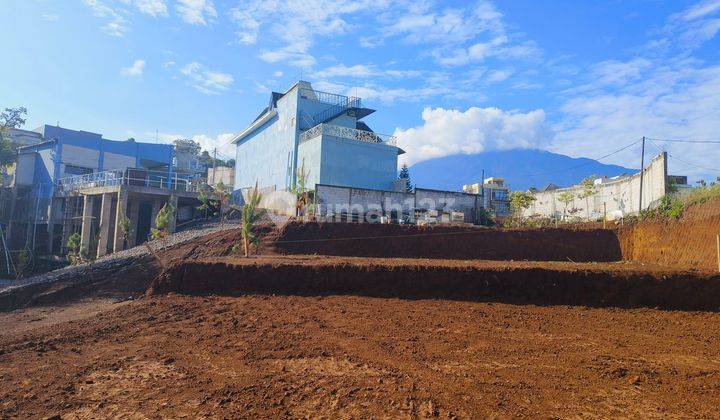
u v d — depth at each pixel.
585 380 8.33
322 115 34.50
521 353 9.94
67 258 31.36
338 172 30.88
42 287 17.86
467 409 6.97
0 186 40.53
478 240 23.08
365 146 32.12
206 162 65.56
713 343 10.89
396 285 16.16
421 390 7.73
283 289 16.30
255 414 6.76
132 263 20.33
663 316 13.75
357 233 22.83
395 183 32.78
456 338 11.05
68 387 7.91
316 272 16.58
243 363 9.20
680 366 9.20
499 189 51.94
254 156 41.81
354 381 8.16
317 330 11.66
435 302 15.12
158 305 14.55
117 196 32.03
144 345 10.50
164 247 23.50
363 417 6.67
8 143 40.31
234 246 21.61
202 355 9.72
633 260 22.06
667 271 15.95
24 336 11.46
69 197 34.94
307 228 22.89
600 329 12.16
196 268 16.73
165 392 7.68
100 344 10.64
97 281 17.98
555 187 48.09
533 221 29.75
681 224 20.33
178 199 33.44
